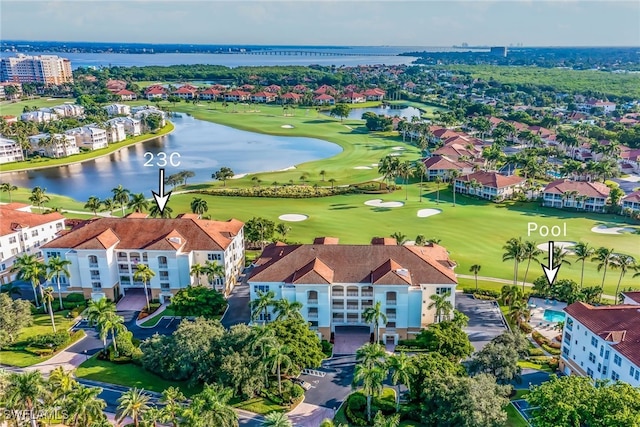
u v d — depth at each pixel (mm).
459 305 102312
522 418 69875
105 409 71812
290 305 84812
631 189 191375
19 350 87375
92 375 80000
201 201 136375
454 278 89750
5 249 118062
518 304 91938
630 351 67938
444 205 171375
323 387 78000
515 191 183375
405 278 88250
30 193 184625
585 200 166625
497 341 80938
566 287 98812
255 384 74000
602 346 72375
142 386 77250
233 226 115188
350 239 136375
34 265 94375
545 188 174000
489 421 61250
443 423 63188
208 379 74938
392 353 87375
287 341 77312
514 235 142125
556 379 62062
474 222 153000
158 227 108125
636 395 56750
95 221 109938
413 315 90375
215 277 104875
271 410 72312
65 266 104438
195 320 86875
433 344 78875
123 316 99875
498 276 115562
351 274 90750
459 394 64125
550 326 95375
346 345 89312
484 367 74312
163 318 99188
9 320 88062
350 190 186125
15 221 123562
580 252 106062
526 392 75812
